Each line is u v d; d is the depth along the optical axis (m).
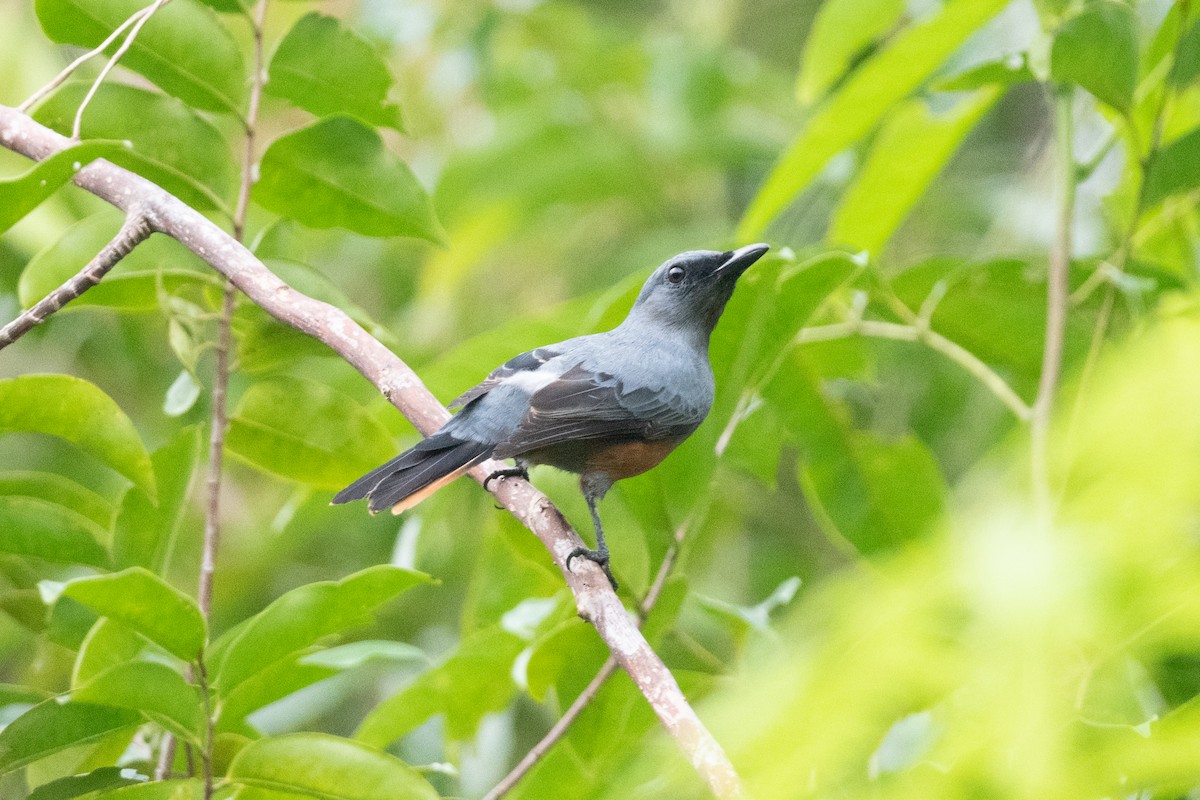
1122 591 2.90
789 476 17.02
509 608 10.91
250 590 16.81
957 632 3.15
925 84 12.74
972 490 4.52
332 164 9.41
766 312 9.26
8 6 12.98
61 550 8.59
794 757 3.02
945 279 10.98
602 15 20.31
